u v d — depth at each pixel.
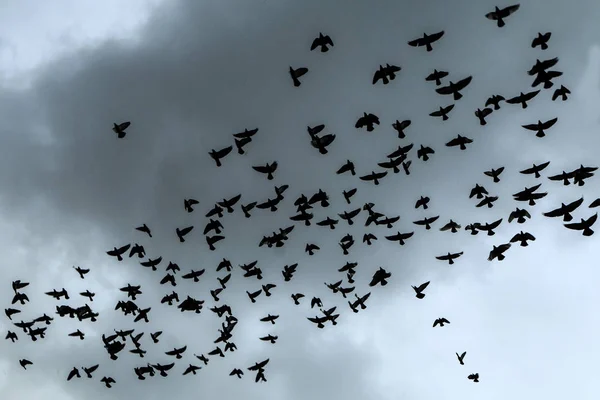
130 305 54.38
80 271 54.72
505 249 48.19
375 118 42.81
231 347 56.38
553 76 39.19
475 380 53.06
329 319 53.88
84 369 58.38
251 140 44.50
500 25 37.78
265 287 53.53
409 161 45.91
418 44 39.47
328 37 40.16
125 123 45.50
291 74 40.88
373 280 51.34
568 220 43.94
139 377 56.66
